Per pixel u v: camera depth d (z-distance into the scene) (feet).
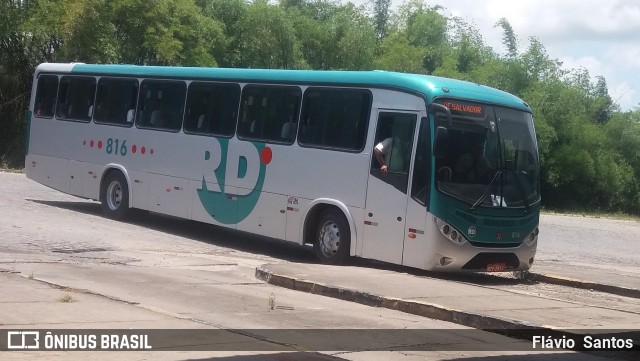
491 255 48.98
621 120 191.31
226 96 59.52
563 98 181.47
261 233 56.18
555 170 180.96
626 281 52.06
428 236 47.03
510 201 49.90
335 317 34.63
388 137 49.60
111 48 117.91
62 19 115.03
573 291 49.52
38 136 72.69
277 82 56.39
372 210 49.75
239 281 43.27
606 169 183.73
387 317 35.65
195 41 129.49
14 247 48.83
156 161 63.46
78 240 54.03
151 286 39.06
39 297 33.71
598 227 118.62
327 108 53.16
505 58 188.65
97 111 68.28
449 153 47.73
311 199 53.06
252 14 146.82
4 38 122.01
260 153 56.54
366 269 47.39
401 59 165.99
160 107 63.87
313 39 161.27
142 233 61.16
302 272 43.96
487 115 49.75
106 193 67.21
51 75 72.33
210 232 66.03
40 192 82.23
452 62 178.81
